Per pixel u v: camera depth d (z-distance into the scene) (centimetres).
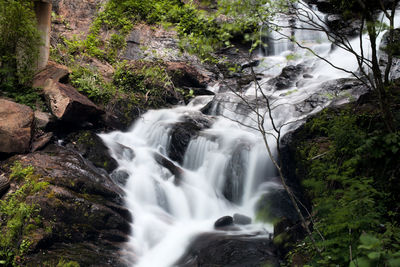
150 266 597
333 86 1059
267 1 468
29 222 574
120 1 1534
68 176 687
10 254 522
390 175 491
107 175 791
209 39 457
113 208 678
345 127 582
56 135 862
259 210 772
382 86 484
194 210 805
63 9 1467
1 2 860
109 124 993
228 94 1215
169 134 987
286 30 1606
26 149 741
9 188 636
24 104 852
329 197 476
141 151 911
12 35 887
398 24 1366
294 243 566
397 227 424
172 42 1464
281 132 952
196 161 939
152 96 1176
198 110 1177
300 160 746
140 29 1497
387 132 501
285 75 1330
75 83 1023
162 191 810
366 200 405
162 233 692
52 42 1262
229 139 932
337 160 582
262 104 1130
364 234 309
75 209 628
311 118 805
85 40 1325
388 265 310
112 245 621
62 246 578
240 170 872
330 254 402
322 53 1507
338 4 569
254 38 438
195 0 1367
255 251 596
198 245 648
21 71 919
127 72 1182
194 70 1339
